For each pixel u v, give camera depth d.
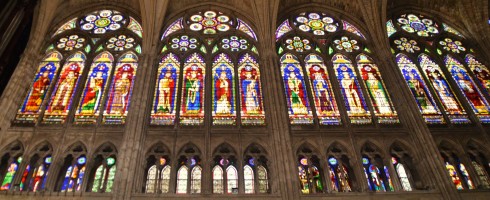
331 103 21.30
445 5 26.53
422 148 18.58
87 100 20.77
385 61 22.94
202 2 26.42
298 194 16.58
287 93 21.78
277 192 17.00
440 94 22.08
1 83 20.50
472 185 17.73
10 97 19.48
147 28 23.48
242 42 24.91
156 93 21.39
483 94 22.05
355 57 24.09
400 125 20.03
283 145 18.25
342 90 22.03
